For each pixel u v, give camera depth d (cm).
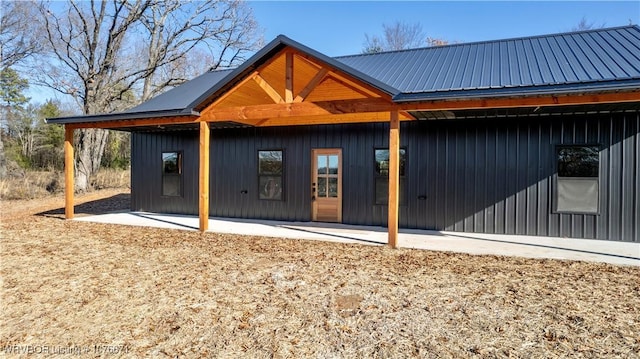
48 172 2008
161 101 991
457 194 783
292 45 640
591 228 703
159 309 368
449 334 311
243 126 959
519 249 614
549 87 504
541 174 729
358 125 866
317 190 918
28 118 2786
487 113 716
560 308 361
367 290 415
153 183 1101
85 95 1716
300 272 483
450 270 491
